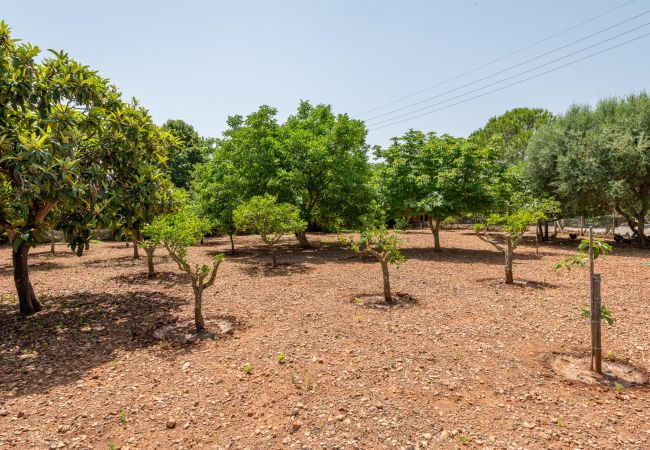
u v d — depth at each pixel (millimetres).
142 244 9352
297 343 5801
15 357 5594
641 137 17500
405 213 17047
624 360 5074
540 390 4328
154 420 3930
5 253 17750
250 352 5527
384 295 8273
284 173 15969
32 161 5758
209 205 17188
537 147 21250
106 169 7953
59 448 3502
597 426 3631
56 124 6867
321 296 8672
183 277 11516
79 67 7426
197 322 6562
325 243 21828
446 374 4738
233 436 3631
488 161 16391
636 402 4043
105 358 5516
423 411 3939
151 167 8727
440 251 16938
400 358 5211
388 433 3592
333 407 4043
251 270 12492
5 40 6785
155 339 6266
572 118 20844
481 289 9133
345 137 17609
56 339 6316
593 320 4738
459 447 3369
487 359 5160
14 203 6840
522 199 18875
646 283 9711
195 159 33625
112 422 3902
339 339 5941
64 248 19875
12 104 6691
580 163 18422
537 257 14820
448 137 16828
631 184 18812
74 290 9883
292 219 12969
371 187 17766
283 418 3885
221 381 4707
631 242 21031
